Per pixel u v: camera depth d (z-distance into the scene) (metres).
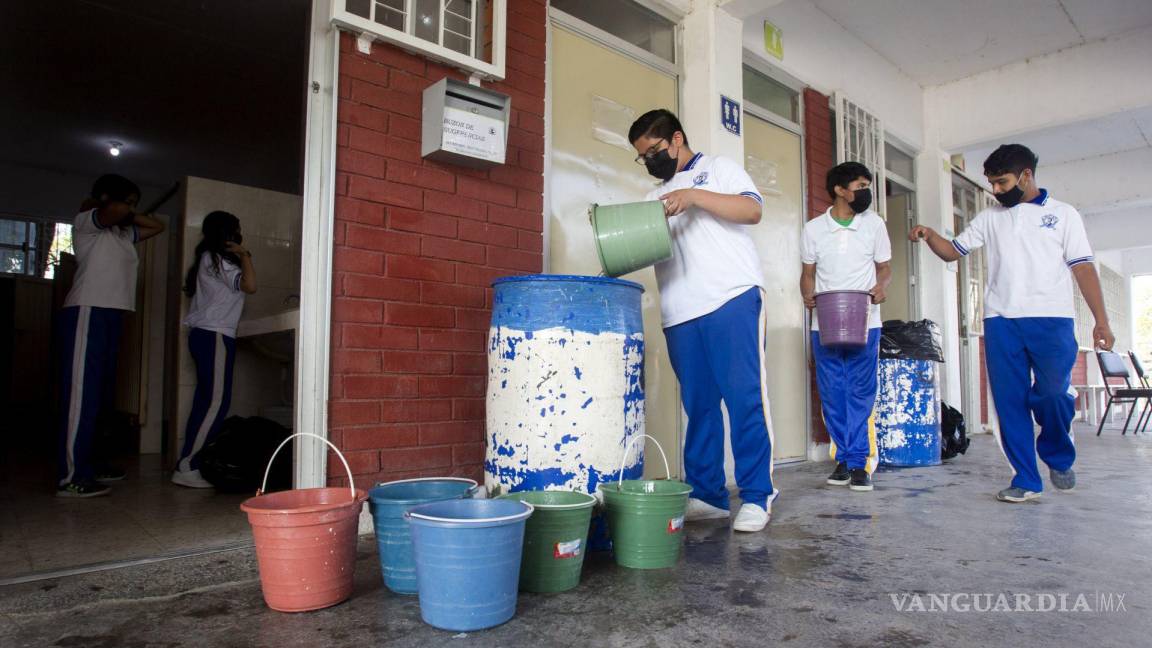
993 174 3.12
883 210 5.40
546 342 2.06
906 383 4.39
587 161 3.27
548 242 3.02
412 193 2.57
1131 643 1.47
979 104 6.11
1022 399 3.08
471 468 2.67
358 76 2.46
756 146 4.34
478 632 1.54
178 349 3.90
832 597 1.76
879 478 3.87
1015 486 3.09
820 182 4.78
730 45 3.73
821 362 3.64
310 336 2.33
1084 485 3.54
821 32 4.94
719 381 2.50
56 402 6.35
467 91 2.62
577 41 3.27
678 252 2.56
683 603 1.72
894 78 5.93
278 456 3.19
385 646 1.46
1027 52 5.73
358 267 2.41
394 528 1.79
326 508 1.65
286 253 4.39
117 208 3.11
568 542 1.80
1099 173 8.28
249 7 4.71
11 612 1.62
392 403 2.46
